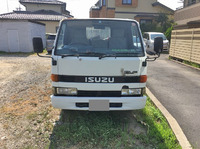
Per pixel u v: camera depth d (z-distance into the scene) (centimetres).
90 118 367
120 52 325
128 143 296
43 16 2453
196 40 916
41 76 720
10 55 1334
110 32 351
